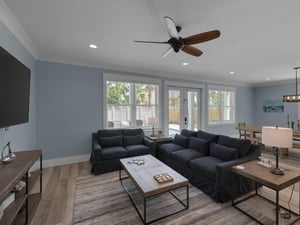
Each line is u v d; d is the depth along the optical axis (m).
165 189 1.91
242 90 7.22
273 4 1.77
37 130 3.56
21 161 1.71
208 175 2.45
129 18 2.08
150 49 3.14
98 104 4.22
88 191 2.61
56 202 2.30
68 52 3.32
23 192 1.77
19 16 2.04
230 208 2.16
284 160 4.12
